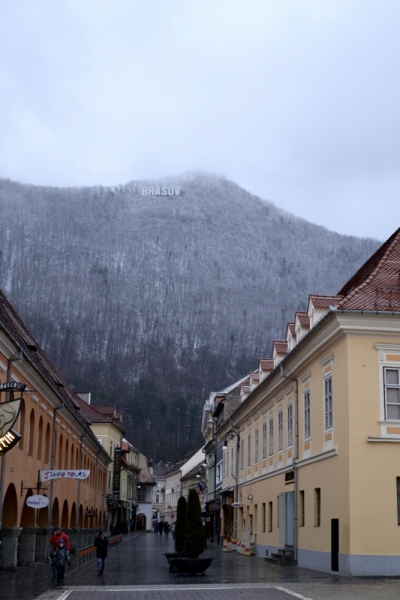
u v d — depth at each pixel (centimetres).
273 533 3869
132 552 5019
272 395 3994
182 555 2803
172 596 1903
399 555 2409
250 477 4747
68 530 4434
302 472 3198
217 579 2494
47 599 1861
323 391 2866
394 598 1745
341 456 2572
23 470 2861
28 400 2916
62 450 4134
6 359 2450
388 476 2469
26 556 3219
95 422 8812
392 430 2509
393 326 2575
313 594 1873
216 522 7269
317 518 2931
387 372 2567
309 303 3136
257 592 1969
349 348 2564
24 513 3203
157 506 16825
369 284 2698
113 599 1838
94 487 6431
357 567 2398
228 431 5797
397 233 3100
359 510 2436
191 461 13975
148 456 17488
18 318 4075
